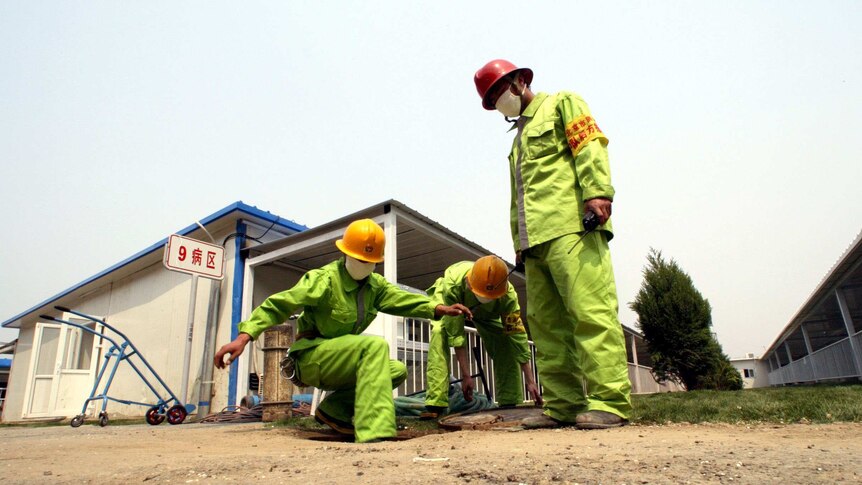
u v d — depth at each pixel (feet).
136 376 30.94
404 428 12.09
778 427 8.25
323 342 9.64
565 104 9.91
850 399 11.28
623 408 8.93
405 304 10.46
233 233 26.58
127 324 32.86
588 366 9.04
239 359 24.76
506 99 10.82
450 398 15.37
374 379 9.09
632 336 55.77
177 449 8.19
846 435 6.96
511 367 16.22
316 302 9.41
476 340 22.43
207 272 22.98
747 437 6.92
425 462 5.30
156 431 13.97
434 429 11.64
